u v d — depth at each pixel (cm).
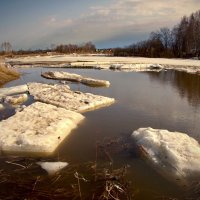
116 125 1130
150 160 796
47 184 673
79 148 893
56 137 945
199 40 6462
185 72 3234
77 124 1137
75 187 659
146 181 698
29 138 904
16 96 1566
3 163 787
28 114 1154
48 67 3928
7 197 609
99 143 934
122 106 1462
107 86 2175
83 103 1455
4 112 1289
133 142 940
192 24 6619
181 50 6938
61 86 1988
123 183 668
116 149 885
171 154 772
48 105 1312
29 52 9912
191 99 1666
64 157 828
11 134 941
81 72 3262
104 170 736
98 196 619
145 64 3984
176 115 1295
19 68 3772
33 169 750
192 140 889
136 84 2295
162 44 7262
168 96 1759
